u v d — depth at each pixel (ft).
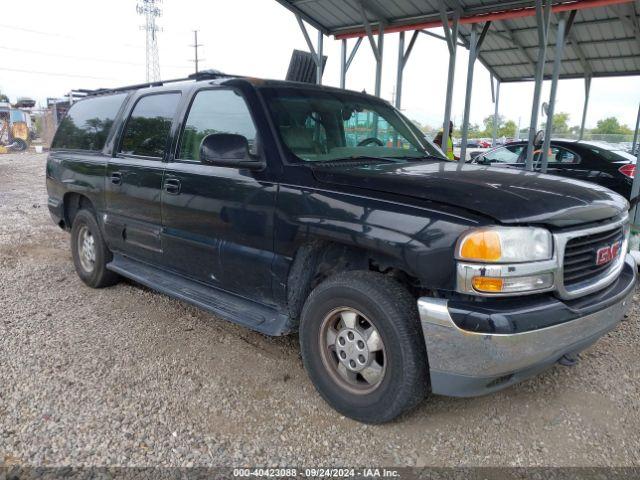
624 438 9.09
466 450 8.75
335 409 9.80
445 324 8.03
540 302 8.24
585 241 8.84
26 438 8.84
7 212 31.04
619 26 35.22
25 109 125.49
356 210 9.18
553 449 8.79
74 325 13.79
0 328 13.47
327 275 10.61
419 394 8.75
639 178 20.67
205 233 12.02
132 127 15.06
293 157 10.74
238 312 11.43
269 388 10.69
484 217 8.06
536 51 41.96
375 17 31.99
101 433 9.02
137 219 14.23
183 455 8.52
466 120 34.83
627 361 11.91
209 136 10.44
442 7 27.07
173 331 13.48
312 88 12.74
